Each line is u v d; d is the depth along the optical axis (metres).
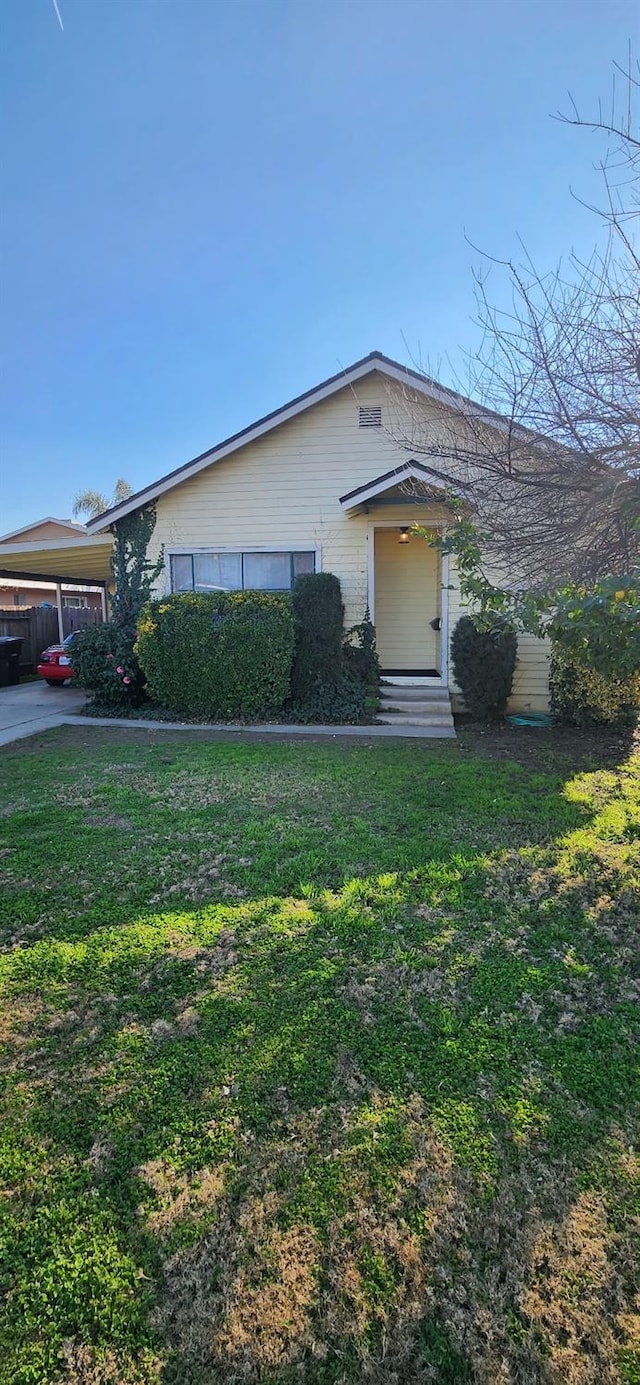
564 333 4.70
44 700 11.41
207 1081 2.03
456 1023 2.29
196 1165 1.74
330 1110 1.91
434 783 5.39
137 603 10.34
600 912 3.12
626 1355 1.29
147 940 2.86
